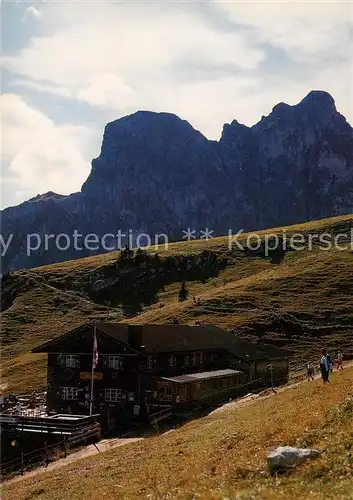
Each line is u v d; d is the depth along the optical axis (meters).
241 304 126.94
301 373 83.75
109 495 26.09
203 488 21.70
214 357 81.94
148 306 169.50
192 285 179.00
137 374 66.44
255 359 82.19
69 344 70.69
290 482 20.50
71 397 69.62
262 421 32.56
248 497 19.12
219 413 51.88
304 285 135.25
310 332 109.69
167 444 36.25
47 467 46.66
